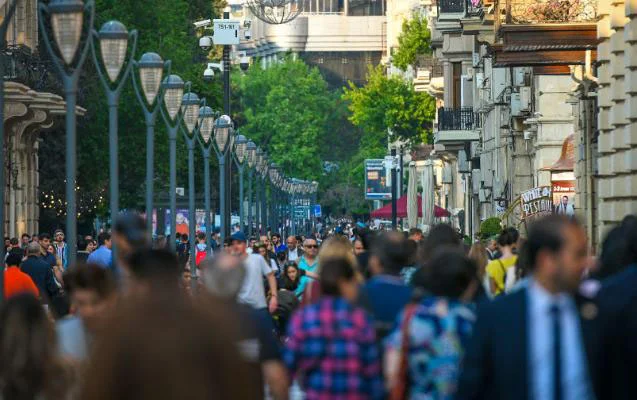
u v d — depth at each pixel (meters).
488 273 40.09
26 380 19.45
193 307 15.50
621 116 65.88
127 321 15.37
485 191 145.75
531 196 87.81
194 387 15.17
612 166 68.06
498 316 19.50
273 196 193.38
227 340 15.40
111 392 15.23
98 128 130.50
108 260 53.50
